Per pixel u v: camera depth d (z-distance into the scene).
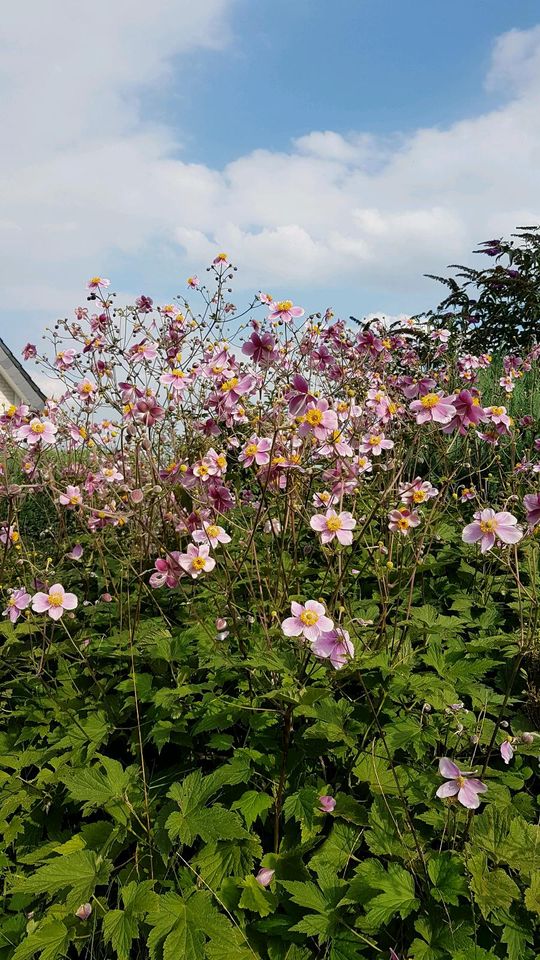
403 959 0.54
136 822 0.66
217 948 0.53
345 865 0.61
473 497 1.24
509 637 0.88
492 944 0.55
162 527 1.04
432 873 0.57
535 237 2.74
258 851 0.62
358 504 1.12
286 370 1.11
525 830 0.60
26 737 0.82
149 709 0.77
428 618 0.92
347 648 0.63
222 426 1.24
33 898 0.65
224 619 0.78
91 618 1.04
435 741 0.72
